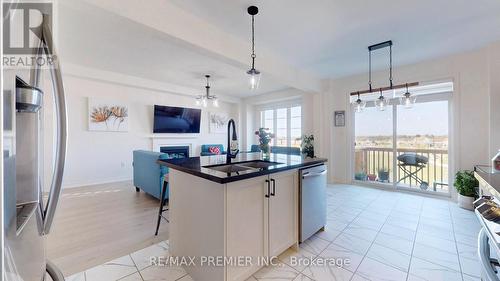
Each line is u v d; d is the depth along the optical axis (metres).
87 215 3.04
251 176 1.61
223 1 2.13
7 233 0.51
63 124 0.72
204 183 1.65
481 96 3.31
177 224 1.98
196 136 6.68
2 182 0.45
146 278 1.75
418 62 3.87
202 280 1.68
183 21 2.28
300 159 2.46
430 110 4.08
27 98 0.60
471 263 1.93
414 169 4.30
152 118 5.73
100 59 3.74
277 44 3.10
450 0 2.13
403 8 2.26
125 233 2.51
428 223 2.78
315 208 2.36
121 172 5.21
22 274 0.59
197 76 4.82
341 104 4.94
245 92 6.61
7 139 0.50
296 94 5.94
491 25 2.62
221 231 1.50
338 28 2.66
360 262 1.96
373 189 4.48
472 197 3.23
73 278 1.74
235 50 2.87
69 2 1.67
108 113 4.99
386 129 4.58
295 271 1.84
